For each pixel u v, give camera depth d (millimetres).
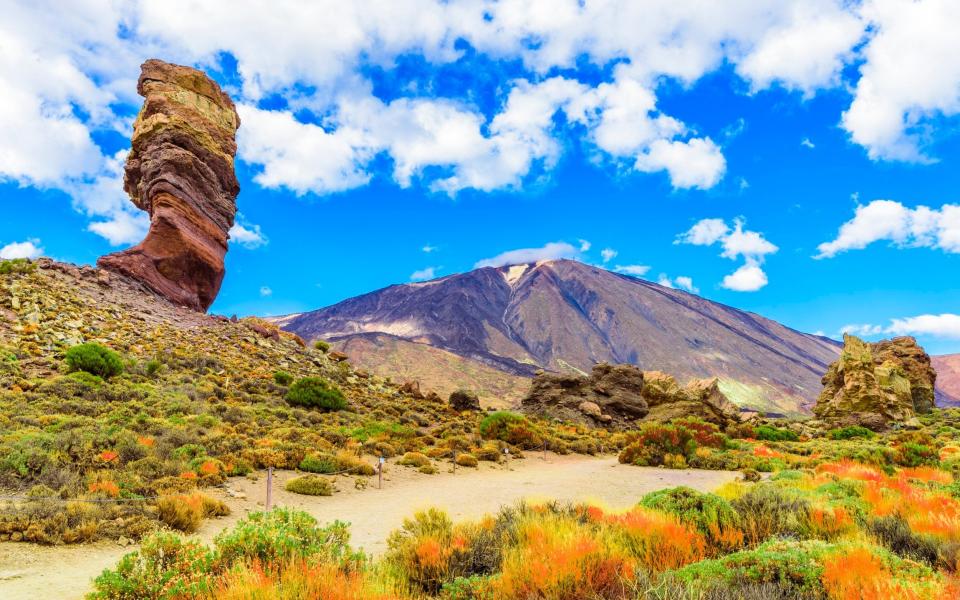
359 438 27172
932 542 7438
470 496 17094
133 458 16016
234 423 25938
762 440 49812
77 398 24500
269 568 6223
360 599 5594
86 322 39688
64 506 11062
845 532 8039
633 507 10023
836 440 52438
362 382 53531
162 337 43000
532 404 58781
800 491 11188
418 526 8914
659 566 6727
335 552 7039
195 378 35688
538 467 27219
